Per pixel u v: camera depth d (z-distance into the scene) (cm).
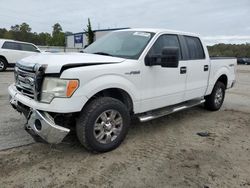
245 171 354
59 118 361
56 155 378
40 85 342
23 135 445
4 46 1453
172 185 315
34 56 397
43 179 317
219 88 652
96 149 377
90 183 313
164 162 370
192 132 498
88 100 375
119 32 507
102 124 379
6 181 310
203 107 686
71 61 353
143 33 469
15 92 401
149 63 427
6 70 1548
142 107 437
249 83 1324
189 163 370
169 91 480
